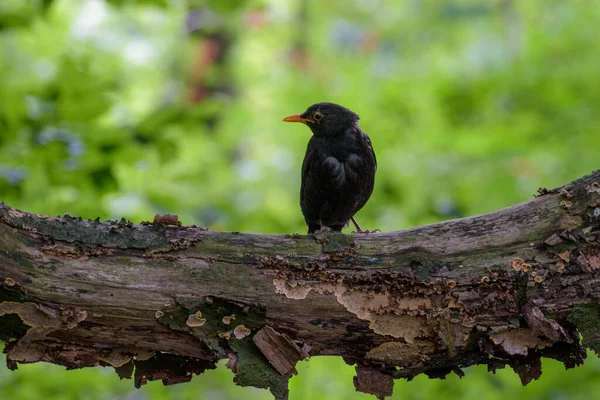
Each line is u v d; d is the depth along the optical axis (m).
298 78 17.48
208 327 5.77
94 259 5.65
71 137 10.38
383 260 5.98
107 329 5.71
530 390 13.28
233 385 14.87
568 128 16.66
